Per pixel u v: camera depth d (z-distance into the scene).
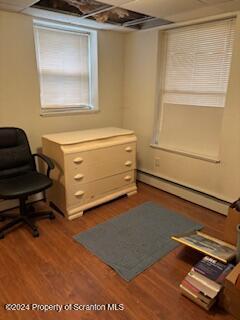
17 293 1.70
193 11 2.41
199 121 2.94
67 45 3.11
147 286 1.78
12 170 2.50
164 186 3.39
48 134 2.94
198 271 1.71
